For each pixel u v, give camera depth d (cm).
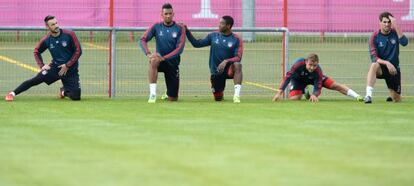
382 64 4778
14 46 6312
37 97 4934
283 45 5197
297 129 3522
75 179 2434
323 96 5244
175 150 2944
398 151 2958
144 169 2589
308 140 3200
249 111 4219
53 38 4719
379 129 3553
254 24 5841
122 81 5766
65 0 5897
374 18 5981
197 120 3819
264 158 2791
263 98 5044
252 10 5828
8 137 3244
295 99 4884
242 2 5847
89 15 5912
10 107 4334
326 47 7088
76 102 4656
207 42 4788
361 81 6078
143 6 5875
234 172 2545
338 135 3350
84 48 6669
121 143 3098
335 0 5959
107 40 5944
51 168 2606
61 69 4716
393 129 3556
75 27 4997
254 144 3089
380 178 2472
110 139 3198
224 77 4772
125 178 2448
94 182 2391
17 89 4731
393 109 4372
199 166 2642
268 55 6266
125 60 6291
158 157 2802
